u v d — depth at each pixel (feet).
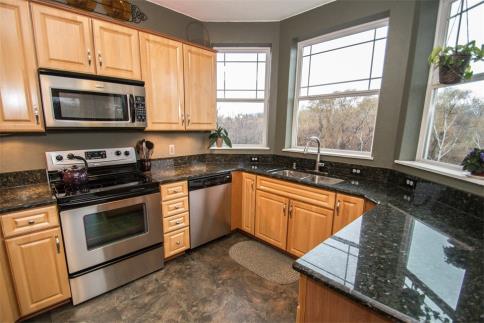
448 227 3.81
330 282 2.33
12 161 5.88
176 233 7.39
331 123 8.77
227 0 7.80
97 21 5.93
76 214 5.31
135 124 6.84
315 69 9.10
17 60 4.99
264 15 8.91
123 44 6.46
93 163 6.88
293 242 7.61
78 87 5.72
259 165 9.72
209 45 9.53
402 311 1.95
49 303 5.23
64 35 5.49
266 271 7.05
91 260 5.65
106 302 5.74
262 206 8.45
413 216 4.30
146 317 5.31
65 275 5.36
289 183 7.52
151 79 7.15
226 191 8.71
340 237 3.36
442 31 5.97
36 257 4.95
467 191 4.53
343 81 8.33
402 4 6.44
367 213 4.46
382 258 2.79
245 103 10.36
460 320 1.85
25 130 5.24
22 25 4.97
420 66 6.26
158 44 7.20
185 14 8.83
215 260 7.61
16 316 4.85
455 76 4.97
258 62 10.05
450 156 5.61
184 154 9.51
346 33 8.06
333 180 7.79
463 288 2.26
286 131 9.80
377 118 7.25
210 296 5.99
